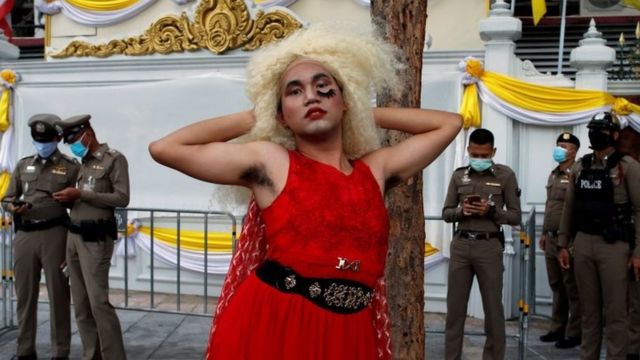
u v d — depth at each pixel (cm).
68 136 531
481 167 549
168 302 770
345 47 230
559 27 1109
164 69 791
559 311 649
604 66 692
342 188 218
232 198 247
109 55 816
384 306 235
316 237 213
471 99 702
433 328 673
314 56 228
